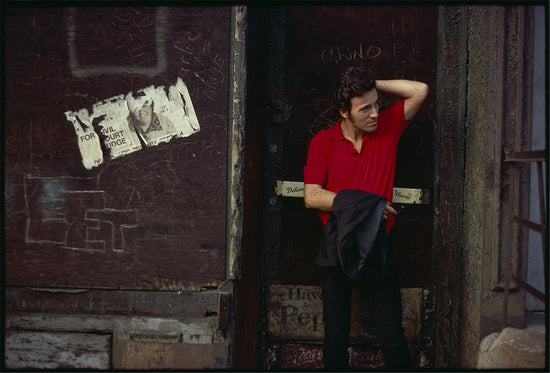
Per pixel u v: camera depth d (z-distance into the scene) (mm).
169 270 1644
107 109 1627
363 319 1983
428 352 1999
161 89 1612
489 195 1686
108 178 1639
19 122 1641
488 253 1685
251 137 1830
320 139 1690
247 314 1869
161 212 1635
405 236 1988
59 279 1662
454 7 1942
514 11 1606
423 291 1997
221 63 1596
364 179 1590
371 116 1512
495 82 1655
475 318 1761
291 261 2008
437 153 1969
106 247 1650
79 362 1675
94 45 1611
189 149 1618
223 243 1627
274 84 1977
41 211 1654
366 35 1957
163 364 1662
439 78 1957
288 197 1997
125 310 1659
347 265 1429
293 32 1966
